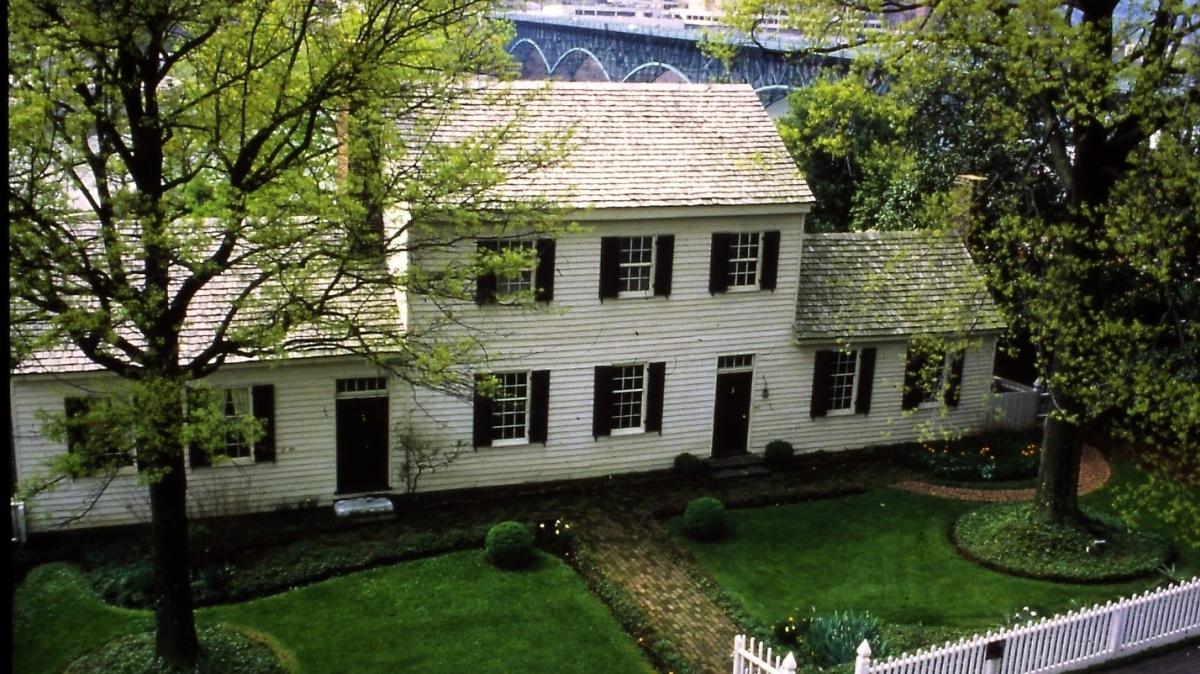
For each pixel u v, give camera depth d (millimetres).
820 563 20656
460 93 15648
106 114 13562
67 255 12875
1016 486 24672
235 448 21562
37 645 16781
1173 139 16938
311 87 14648
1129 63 17031
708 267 23922
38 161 13430
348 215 13922
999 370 30594
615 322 23500
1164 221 16859
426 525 21734
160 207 13352
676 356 24281
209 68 14773
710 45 20984
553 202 18469
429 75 15312
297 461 21969
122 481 20719
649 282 23688
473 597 18828
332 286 14680
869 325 25406
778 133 25125
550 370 23281
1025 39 16984
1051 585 19797
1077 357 19250
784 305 24906
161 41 13664
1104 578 19875
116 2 12578
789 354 25266
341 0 14641
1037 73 17672
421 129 18094
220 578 18766
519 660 16953
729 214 23547
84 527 20688
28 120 11914
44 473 19047
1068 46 17094
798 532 21984
